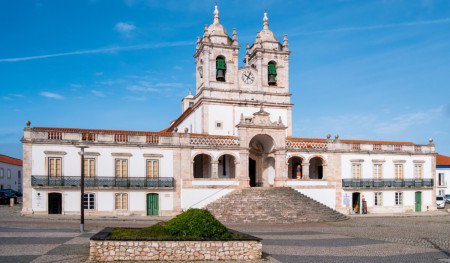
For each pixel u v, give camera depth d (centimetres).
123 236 1620
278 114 4628
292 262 1641
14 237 2103
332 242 2195
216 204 3553
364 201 4222
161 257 1573
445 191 6206
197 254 1599
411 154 4481
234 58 4522
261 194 3603
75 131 3516
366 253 1870
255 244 1659
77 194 3416
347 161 4241
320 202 4072
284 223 3203
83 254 1669
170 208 3650
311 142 4194
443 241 2275
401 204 4406
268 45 4709
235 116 4441
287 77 4722
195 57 4822
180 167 3716
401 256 1809
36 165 3334
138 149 3612
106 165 3506
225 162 4181
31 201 3316
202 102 4356
